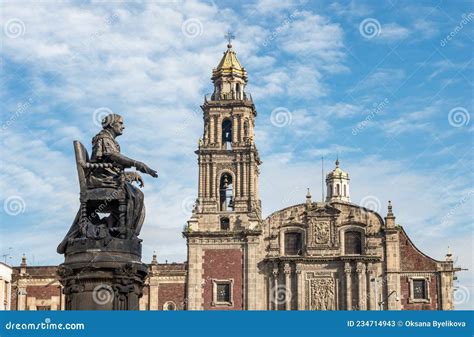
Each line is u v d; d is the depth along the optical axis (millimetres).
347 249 92000
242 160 92250
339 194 109750
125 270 26328
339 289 90875
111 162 27719
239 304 89625
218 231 90750
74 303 26328
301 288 90875
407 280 90500
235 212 91438
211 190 92250
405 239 91438
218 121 93062
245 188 91938
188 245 91062
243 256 90625
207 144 92500
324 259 91188
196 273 90312
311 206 92750
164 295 95000
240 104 92938
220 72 94750
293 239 92875
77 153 27625
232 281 90062
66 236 27281
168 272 95125
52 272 96812
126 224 27109
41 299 96375
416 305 89812
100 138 27812
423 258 90812
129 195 27281
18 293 96312
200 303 89625
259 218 92125
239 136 92625
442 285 89875
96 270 26219
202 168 92625
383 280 90812
